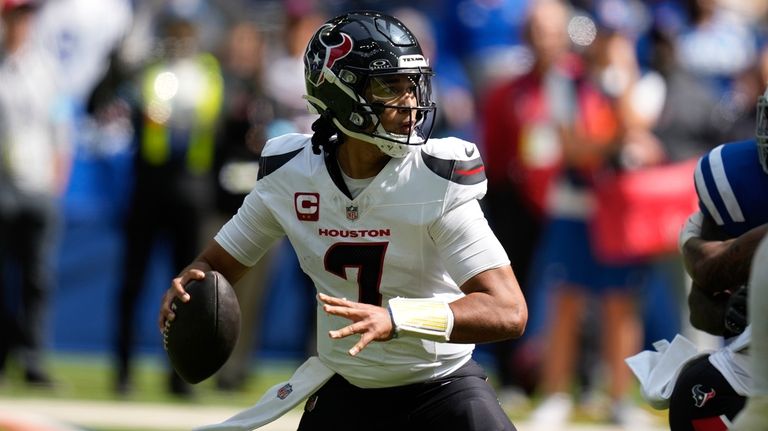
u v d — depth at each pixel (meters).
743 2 37.31
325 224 13.24
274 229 13.90
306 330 29.75
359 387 13.63
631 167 25.73
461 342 12.56
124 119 28.72
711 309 13.51
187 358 13.50
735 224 13.12
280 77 27.88
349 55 12.85
